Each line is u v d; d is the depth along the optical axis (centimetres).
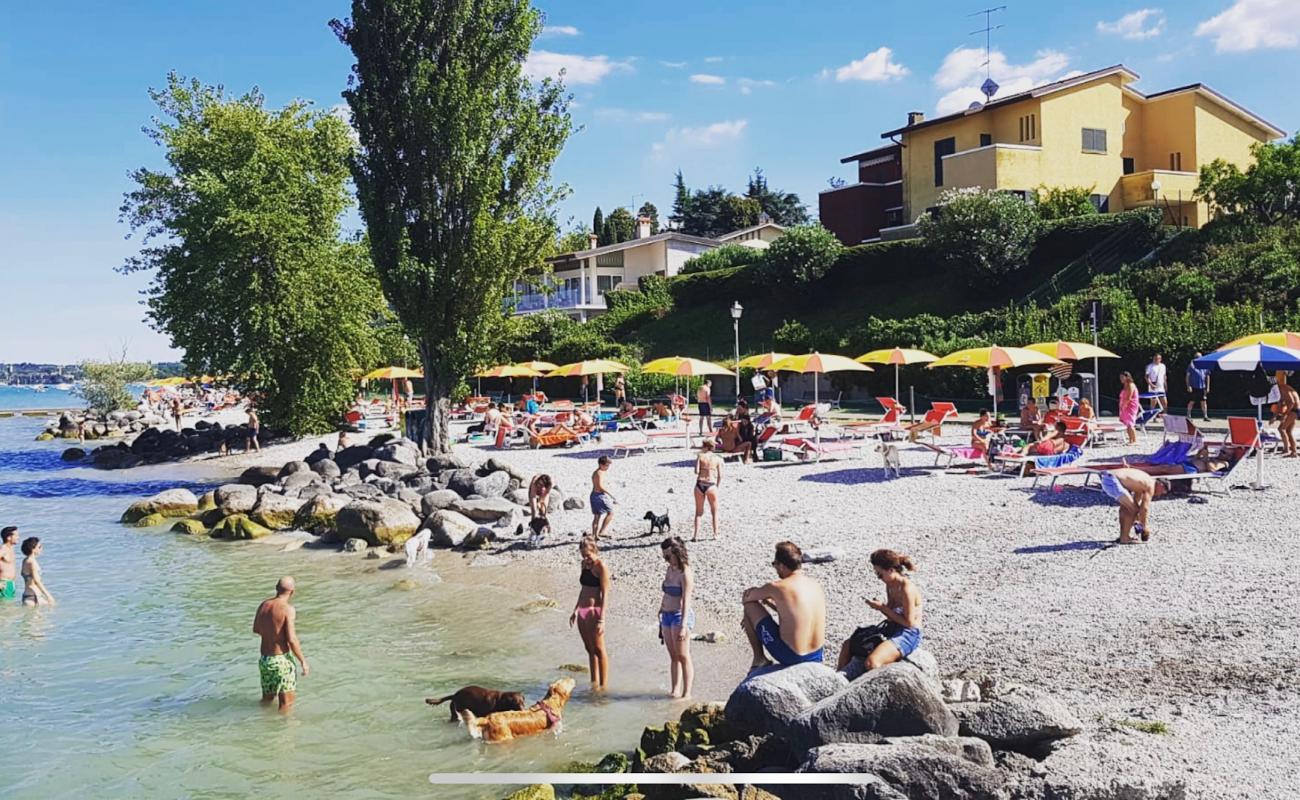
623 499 2156
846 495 1998
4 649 1374
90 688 1196
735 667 1138
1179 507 1590
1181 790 623
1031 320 3856
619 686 1102
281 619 1102
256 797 877
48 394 17550
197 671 1255
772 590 907
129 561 1994
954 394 3884
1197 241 3994
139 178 3969
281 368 3969
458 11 2956
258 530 2208
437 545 1941
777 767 750
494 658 1230
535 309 7300
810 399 4609
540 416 3903
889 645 870
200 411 6862
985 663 1000
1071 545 1427
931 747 675
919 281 5050
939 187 5469
